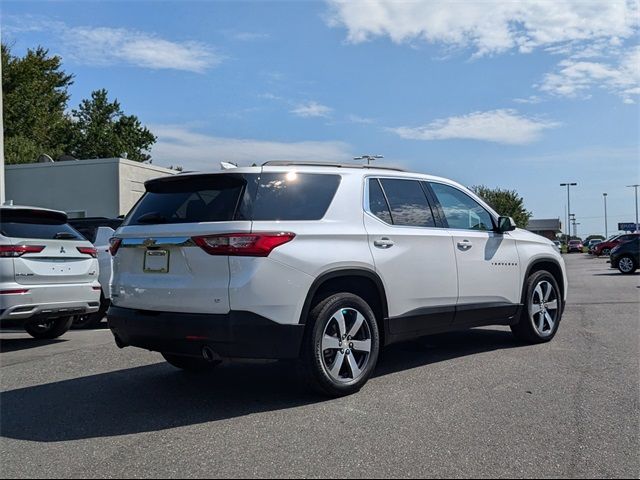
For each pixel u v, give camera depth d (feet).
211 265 15.57
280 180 16.87
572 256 194.59
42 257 26.63
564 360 21.18
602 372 19.40
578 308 36.14
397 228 18.90
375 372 19.75
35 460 12.94
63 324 29.89
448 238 20.40
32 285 26.18
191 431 14.47
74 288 27.68
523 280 23.50
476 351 22.98
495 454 12.76
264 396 17.37
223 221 15.75
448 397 16.78
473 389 17.56
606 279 65.21
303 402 16.57
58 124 158.20
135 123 200.13
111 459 12.87
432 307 19.71
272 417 15.31
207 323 15.38
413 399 16.61
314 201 17.20
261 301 15.39
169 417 15.66
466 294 20.92
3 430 14.96
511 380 18.52
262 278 15.42
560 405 15.98
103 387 19.07
